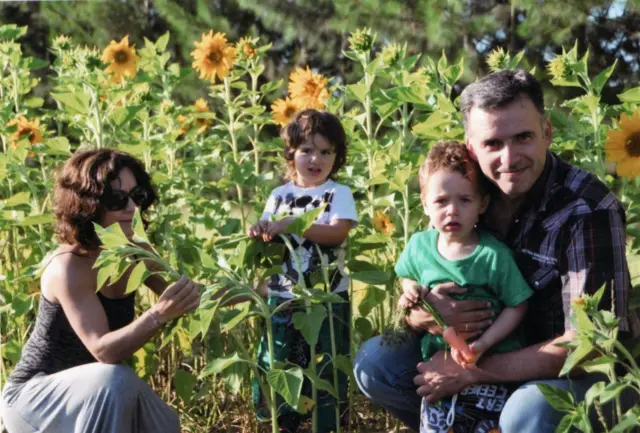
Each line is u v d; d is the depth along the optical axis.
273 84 5.47
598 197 3.05
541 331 3.20
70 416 3.19
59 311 3.32
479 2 10.27
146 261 3.62
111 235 3.06
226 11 11.36
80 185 3.30
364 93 4.41
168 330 3.78
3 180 4.88
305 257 3.89
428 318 3.24
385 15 10.04
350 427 4.06
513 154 3.01
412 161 4.08
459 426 3.24
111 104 4.73
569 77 3.83
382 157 4.46
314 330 3.42
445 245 3.26
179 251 4.06
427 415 3.29
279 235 3.54
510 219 3.23
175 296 3.19
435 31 9.73
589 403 2.66
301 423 4.26
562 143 3.81
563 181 3.11
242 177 4.64
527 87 3.02
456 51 9.99
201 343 4.18
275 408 3.43
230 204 5.10
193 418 4.26
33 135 5.00
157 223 4.30
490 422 3.20
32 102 5.56
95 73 4.37
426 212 3.28
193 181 5.28
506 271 3.13
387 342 3.38
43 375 3.31
